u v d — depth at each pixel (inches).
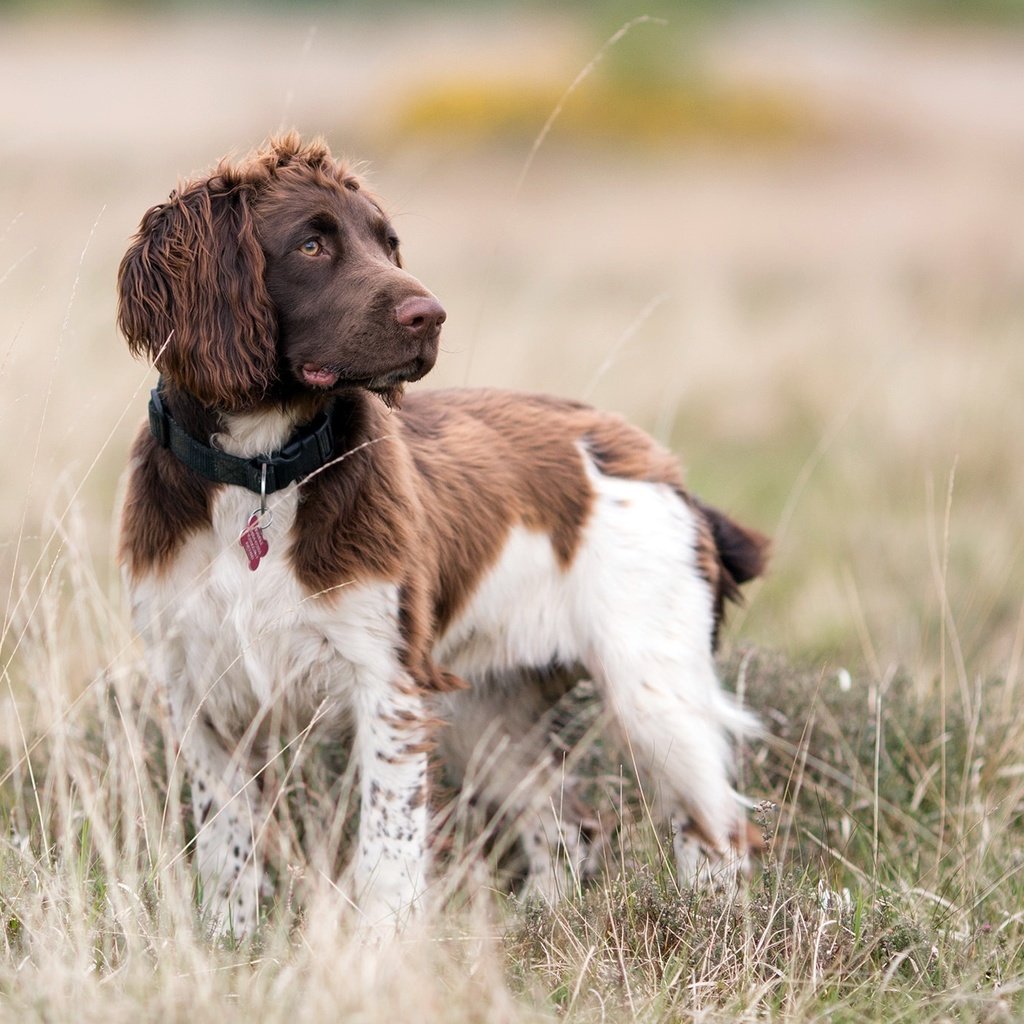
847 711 349.7
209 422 269.0
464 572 298.0
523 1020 213.5
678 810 310.2
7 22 2610.7
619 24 2112.5
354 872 277.0
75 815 277.7
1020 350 779.4
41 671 311.3
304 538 267.9
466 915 263.0
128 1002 206.8
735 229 1272.1
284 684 276.1
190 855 300.4
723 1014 224.7
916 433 631.2
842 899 264.5
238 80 1898.4
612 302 943.0
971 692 362.3
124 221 797.9
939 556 496.7
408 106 1833.2
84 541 334.6
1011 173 1599.4
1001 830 300.5
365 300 261.6
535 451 314.5
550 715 340.5
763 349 804.0
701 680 316.5
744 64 2480.3
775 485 605.3
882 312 893.8
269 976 225.6
